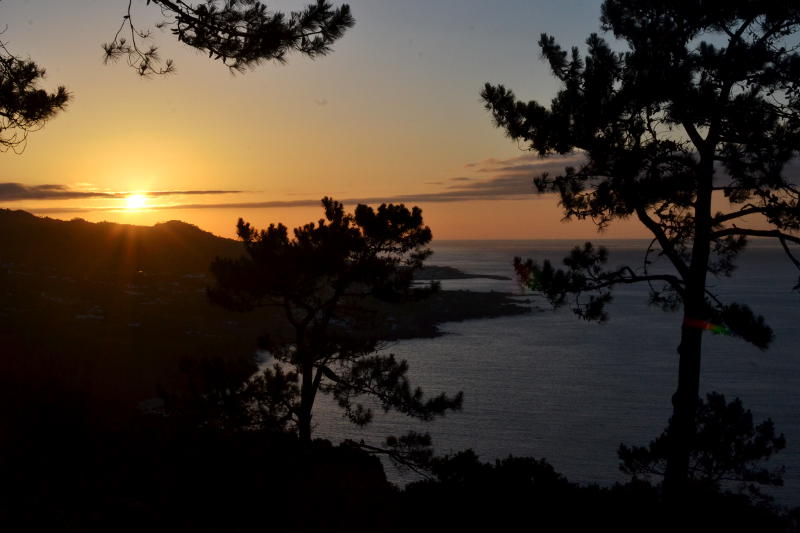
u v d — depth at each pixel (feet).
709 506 41.73
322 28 31.50
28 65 36.01
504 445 153.99
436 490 44.86
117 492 29.84
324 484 41.27
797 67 37.63
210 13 30.68
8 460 30.71
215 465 38.81
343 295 61.41
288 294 59.47
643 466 47.85
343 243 58.65
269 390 55.26
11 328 168.76
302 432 56.54
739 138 39.65
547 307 460.96
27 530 22.72
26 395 39.58
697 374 40.32
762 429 46.98
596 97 42.27
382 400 62.18
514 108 43.65
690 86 39.29
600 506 41.78
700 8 39.68
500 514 40.34
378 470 49.83
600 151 42.29
